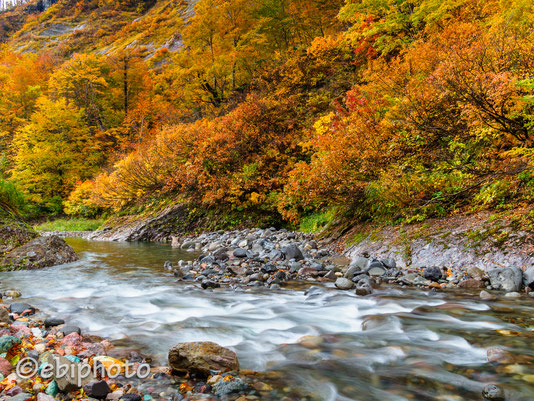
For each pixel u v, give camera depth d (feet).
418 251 21.16
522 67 21.52
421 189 24.38
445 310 14.03
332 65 65.26
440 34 35.50
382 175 26.43
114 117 111.55
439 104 24.66
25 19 352.08
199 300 16.88
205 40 83.97
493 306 14.26
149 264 28.02
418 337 11.50
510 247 17.90
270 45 88.89
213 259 26.86
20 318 13.46
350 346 10.98
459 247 19.71
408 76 31.07
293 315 14.42
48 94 122.62
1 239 27.02
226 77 82.23
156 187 56.80
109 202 63.57
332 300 16.30
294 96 60.23
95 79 111.45
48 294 18.20
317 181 29.58
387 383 8.52
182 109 89.86
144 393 8.13
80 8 319.47
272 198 47.34
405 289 17.52
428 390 8.16
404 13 53.11
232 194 49.14
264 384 8.50
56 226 74.95
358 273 20.12
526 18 24.99
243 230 44.16
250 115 53.67
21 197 32.73
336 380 8.71
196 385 8.53
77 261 29.60
